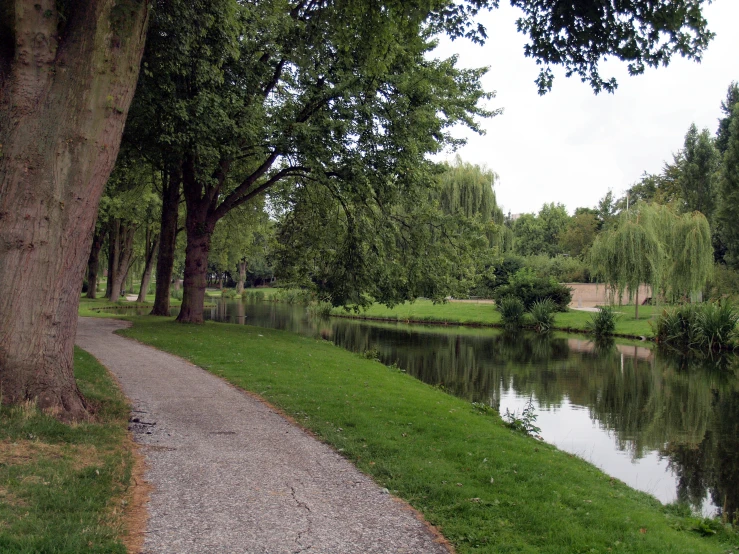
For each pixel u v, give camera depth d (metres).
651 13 8.62
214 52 14.19
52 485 5.15
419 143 18.27
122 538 4.43
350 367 15.65
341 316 43.84
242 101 15.91
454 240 22.44
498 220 44.72
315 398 10.47
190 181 20.97
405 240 21.95
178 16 11.35
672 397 17.09
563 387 18.42
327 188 20.81
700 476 9.96
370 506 5.54
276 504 5.42
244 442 7.57
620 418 14.41
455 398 13.89
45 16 6.81
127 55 7.22
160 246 25.75
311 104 18.08
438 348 27.45
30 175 6.82
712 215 45.84
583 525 5.49
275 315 42.94
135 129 15.86
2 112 6.93
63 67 6.90
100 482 5.46
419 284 22.28
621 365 22.98
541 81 10.02
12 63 7.04
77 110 6.90
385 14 10.03
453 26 10.36
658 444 12.09
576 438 12.46
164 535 4.57
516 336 33.62
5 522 4.28
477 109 20.22
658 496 8.80
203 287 22.38
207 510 5.16
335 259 22.22
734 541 6.39
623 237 33.94
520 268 48.00
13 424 6.32
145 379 11.66
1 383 6.82
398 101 17.34
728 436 12.76
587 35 9.28
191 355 15.01
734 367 22.77
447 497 5.89
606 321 34.12
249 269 86.69
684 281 33.47
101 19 6.97
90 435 6.80
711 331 27.28
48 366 7.06
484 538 4.94
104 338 17.67
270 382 11.89
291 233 24.69
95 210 7.29
